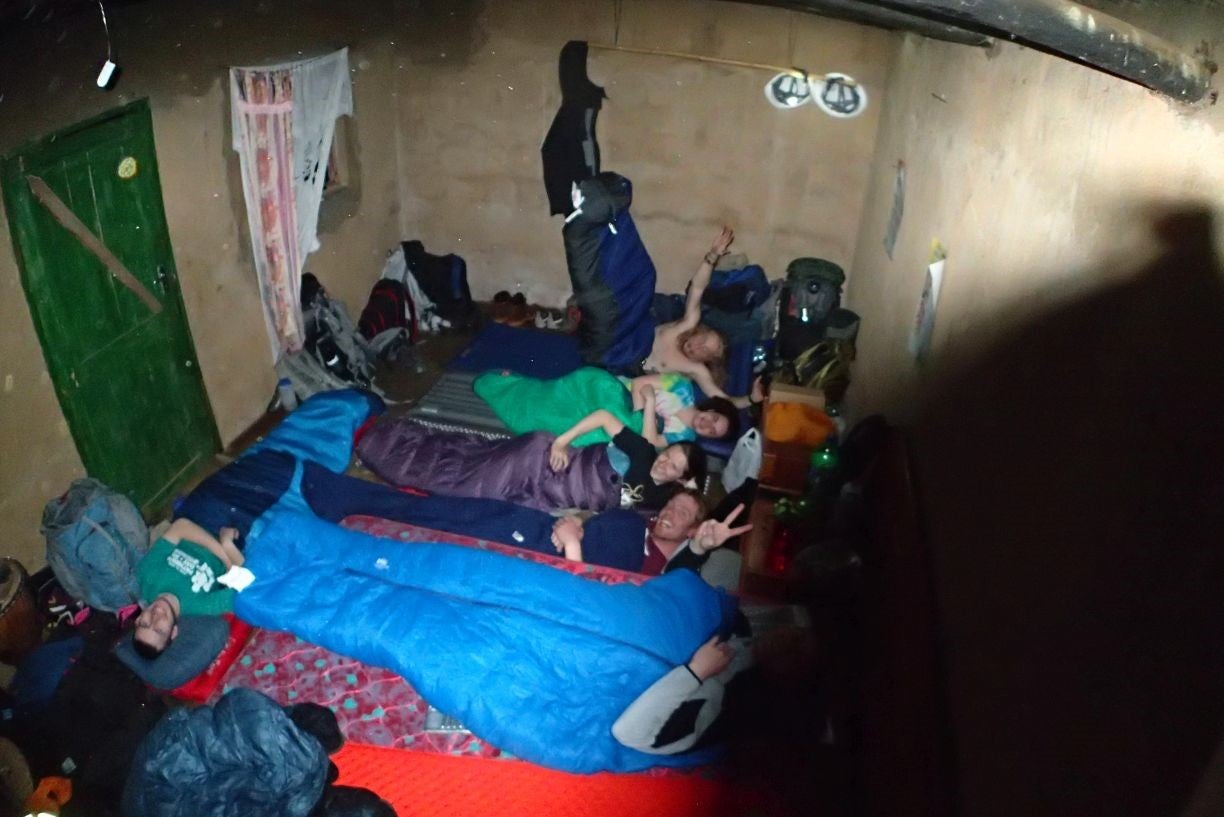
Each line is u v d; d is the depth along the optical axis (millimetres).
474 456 4367
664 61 5250
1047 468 1845
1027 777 1698
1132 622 1375
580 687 3139
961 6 1411
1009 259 2359
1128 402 1515
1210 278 1309
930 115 3711
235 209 4285
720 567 3715
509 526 3926
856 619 3434
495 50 5410
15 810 2760
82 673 3096
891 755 2588
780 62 5137
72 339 3436
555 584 3379
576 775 3014
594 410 4617
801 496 3910
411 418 4879
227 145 4137
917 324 3443
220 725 2711
